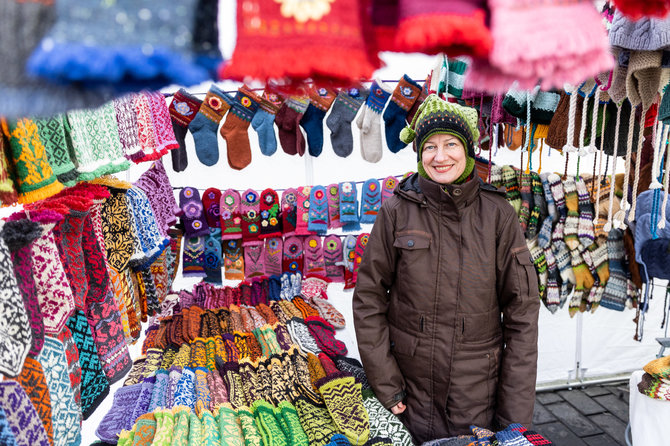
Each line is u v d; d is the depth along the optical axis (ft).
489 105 9.09
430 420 5.85
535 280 5.84
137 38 1.43
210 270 11.26
